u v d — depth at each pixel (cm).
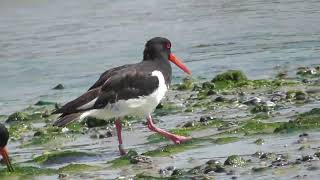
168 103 1688
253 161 1141
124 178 1135
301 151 1166
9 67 2370
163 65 1434
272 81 1809
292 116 1432
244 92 1722
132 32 2772
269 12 2920
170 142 1385
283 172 1066
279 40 2384
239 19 2828
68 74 2227
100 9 3309
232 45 2389
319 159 1106
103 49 2522
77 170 1232
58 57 2456
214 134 1370
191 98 1733
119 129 1376
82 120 1573
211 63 2169
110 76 1381
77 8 3350
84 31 2856
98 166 1249
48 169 1254
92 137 1483
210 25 2764
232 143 1282
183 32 2681
